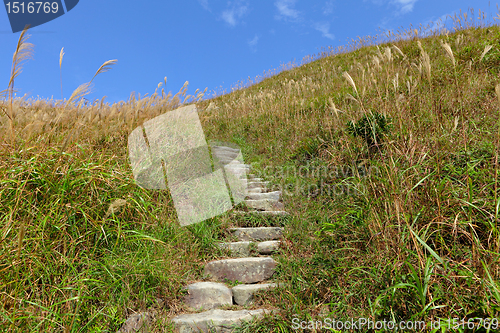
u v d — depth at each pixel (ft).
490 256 6.13
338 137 15.24
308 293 7.73
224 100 42.29
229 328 7.10
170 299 7.88
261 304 8.14
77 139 10.21
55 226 7.49
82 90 9.93
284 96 30.99
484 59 18.25
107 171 9.78
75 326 6.22
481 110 11.89
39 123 9.50
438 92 14.46
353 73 32.48
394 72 20.93
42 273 6.94
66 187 8.29
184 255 9.37
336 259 8.27
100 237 7.95
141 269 7.75
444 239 7.35
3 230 6.96
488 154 8.91
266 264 9.34
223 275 9.21
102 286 7.14
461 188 7.99
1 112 9.99
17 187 7.84
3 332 5.65
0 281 6.24
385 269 6.75
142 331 6.65
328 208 11.18
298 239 10.11
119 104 15.81
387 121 12.28
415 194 8.20
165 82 17.70
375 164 10.30
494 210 7.02
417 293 5.81
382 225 7.71
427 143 9.81
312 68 44.01
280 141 21.22
